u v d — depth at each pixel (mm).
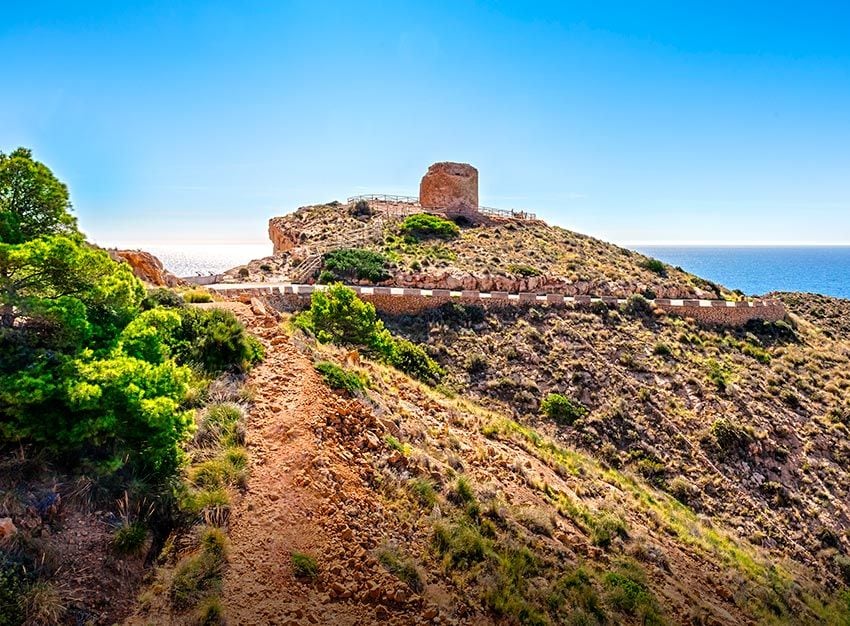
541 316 39438
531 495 15531
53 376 8555
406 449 14094
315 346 20078
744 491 26547
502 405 29922
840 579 22234
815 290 189625
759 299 52375
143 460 9656
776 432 31078
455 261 49344
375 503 11273
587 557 13141
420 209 70938
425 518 11570
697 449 28906
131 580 7883
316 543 9578
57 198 10680
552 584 11156
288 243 63000
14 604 6602
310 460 11398
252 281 42531
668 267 60094
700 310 44875
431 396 22156
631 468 26953
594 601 11102
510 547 11773
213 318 17422
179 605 7738
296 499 10359
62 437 8328
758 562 19375
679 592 13305
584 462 23312
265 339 18422
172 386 9953
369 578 9281
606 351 36750
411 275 44094
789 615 14977
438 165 71438
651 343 38750
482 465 16234
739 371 37094
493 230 62312
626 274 52938
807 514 25859
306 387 14711
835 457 30234
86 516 8227
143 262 31641
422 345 34062
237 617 7801
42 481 8273
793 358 41000
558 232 66375
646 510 19453
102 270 10312
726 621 12625
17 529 7379
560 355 35219
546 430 28562
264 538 9320
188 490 9695
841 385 37906
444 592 9750
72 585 7277
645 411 31281
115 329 10602
